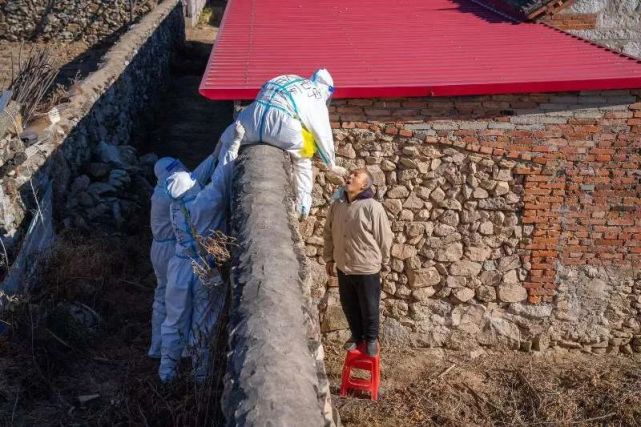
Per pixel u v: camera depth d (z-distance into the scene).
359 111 6.79
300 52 7.99
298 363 3.21
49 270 7.37
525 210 7.12
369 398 6.69
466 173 7.00
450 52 7.91
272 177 5.19
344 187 6.19
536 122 6.86
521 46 8.12
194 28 21.59
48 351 6.45
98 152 10.30
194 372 5.18
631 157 7.00
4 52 17.59
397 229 7.18
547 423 6.56
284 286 3.85
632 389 6.96
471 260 7.28
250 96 6.63
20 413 5.89
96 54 17.81
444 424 6.47
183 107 15.80
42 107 9.38
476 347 7.54
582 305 7.45
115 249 8.53
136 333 7.18
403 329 7.50
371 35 8.88
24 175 8.06
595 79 6.60
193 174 6.02
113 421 5.60
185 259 5.46
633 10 9.14
